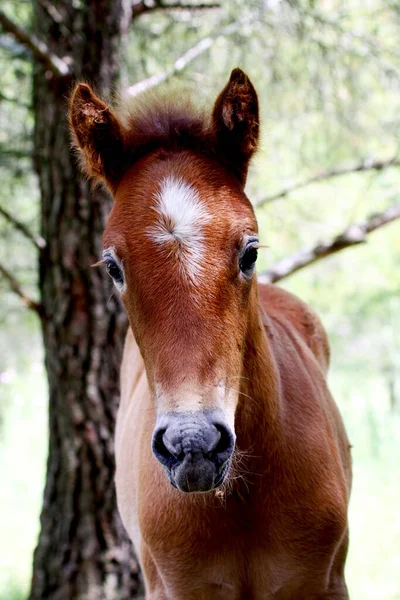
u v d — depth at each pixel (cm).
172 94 281
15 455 852
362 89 534
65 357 449
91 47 436
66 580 450
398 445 782
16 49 449
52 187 448
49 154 448
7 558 620
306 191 606
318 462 272
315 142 550
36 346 773
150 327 224
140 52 507
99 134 260
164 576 278
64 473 454
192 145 254
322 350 380
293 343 313
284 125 538
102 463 449
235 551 269
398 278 745
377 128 560
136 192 240
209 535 266
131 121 268
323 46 499
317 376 313
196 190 235
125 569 452
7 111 503
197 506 262
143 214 232
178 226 227
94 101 259
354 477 724
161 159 248
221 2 492
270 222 570
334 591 289
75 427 449
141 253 228
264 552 270
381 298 743
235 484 260
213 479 214
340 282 752
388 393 830
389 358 814
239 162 255
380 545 586
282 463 264
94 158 262
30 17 489
